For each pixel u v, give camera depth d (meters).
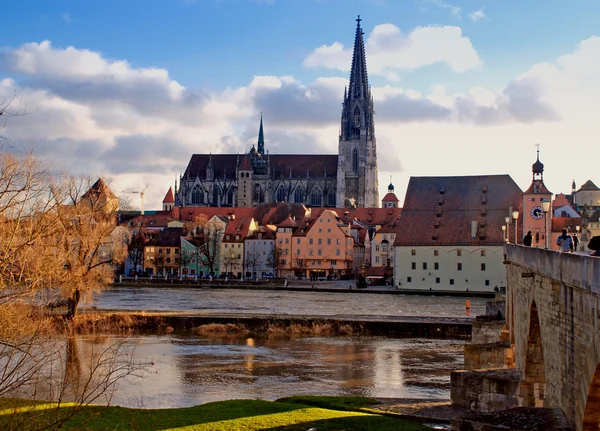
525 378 50.44
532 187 198.38
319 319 111.31
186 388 67.62
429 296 191.12
